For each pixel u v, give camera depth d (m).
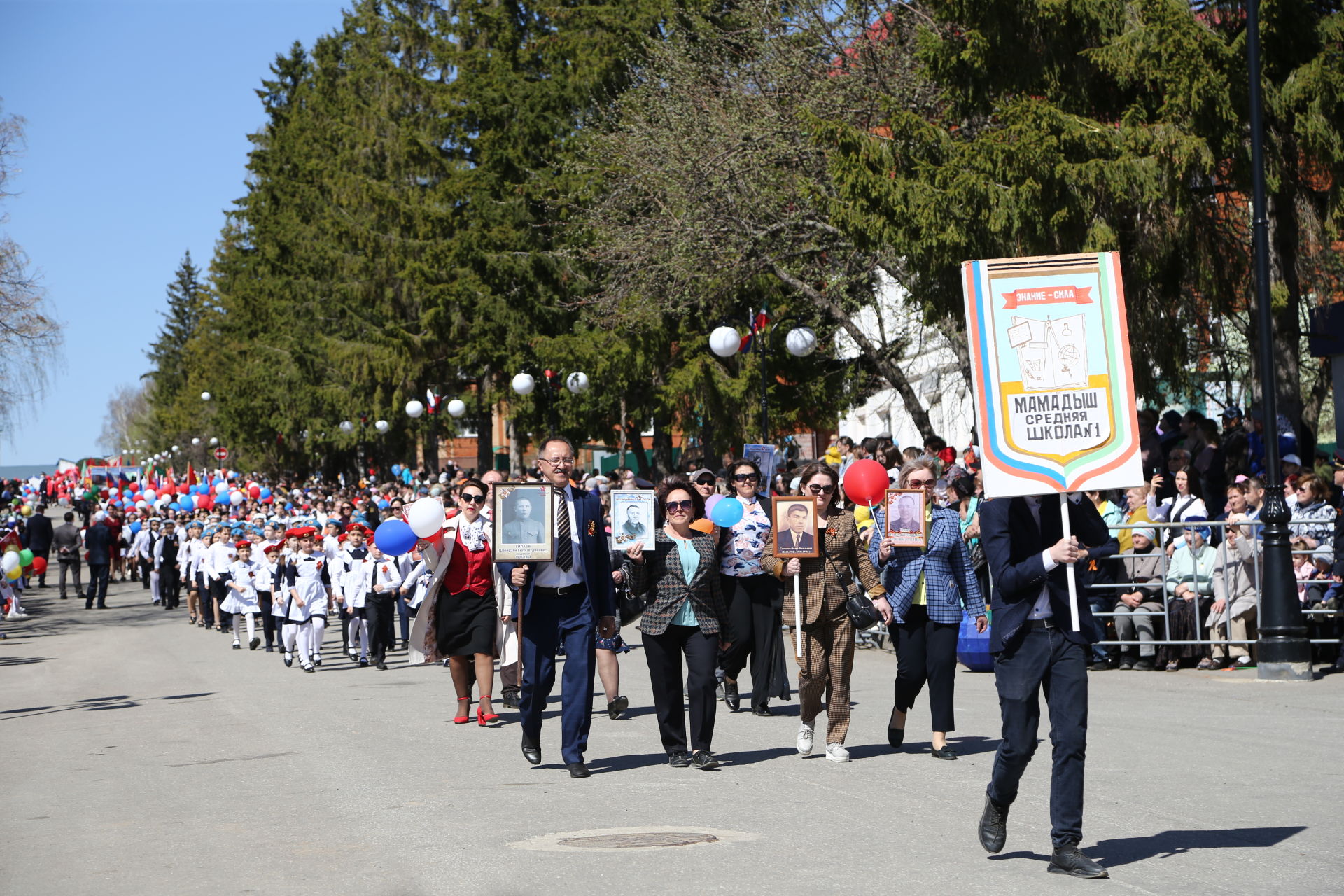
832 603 9.72
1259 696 12.12
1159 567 14.77
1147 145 16.48
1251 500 14.41
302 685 16.33
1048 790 8.27
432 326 41.53
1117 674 14.41
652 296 29.00
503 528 9.41
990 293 6.69
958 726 11.27
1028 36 17.98
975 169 17.34
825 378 33.34
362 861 6.71
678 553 9.63
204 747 11.18
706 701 9.55
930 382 37.28
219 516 41.66
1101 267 6.72
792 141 25.83
